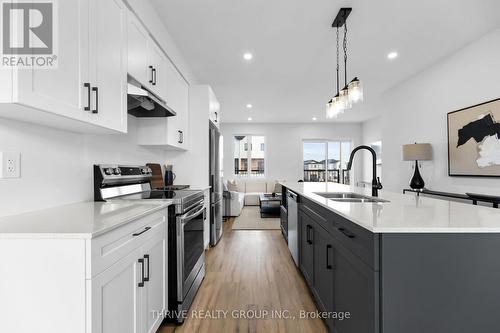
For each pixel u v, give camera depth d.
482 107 2.85
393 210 1.45
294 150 8.36
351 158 2.27
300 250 2.66
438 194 3.12
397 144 4.51
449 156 3.31
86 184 1.80
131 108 2.13
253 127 8.36
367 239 1.14
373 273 1.08
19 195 1.32
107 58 1.50
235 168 8.43
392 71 3.87
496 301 1.08
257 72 3.87
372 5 2.29
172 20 2.52
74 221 1.16
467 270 1.08
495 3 2.28
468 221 1.17
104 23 1.48
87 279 0.97
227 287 2.42
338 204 1.67
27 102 0.97
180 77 2.99
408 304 1.07
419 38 2.89
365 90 4.83
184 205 1.92
